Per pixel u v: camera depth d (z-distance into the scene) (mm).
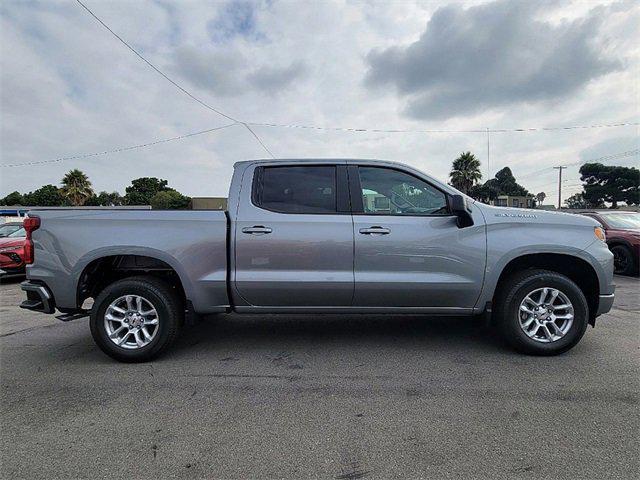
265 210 4148
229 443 2611
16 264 10086
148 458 2459
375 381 3535
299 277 4055
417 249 4047
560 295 4031
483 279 4047
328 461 2410
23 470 2352
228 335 4914
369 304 4176
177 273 4082
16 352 4457
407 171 4242
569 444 2555
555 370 3725
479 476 2256
